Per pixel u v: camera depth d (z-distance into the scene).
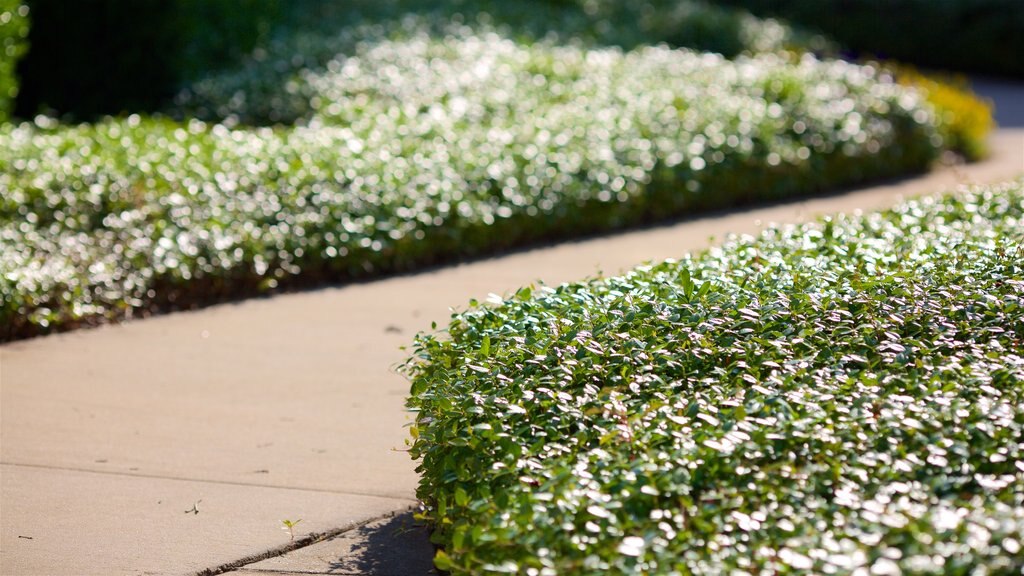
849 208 10.98
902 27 24.56
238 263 8.09
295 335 7.16
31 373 6.41
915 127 13.09
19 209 8.59
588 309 4.82
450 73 14.25
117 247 8.05
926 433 3.66
